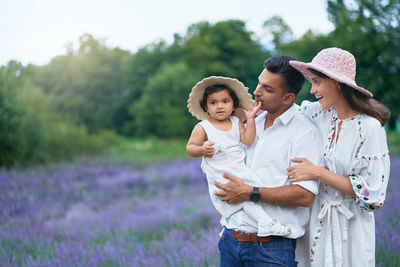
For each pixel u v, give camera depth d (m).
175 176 11.88
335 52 2.19
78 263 4.04
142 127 44.75
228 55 51.97
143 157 21.91
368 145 2.11
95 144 22.22
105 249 4.51
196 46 51.28
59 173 13.64
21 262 4.12
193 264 3.71
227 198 2.26
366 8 21.83
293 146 2.25
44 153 16.03
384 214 4.48
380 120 2.15
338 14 22.72
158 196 9.81
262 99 2.30
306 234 2.41
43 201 8.58
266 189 2.18
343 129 2.22
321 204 2.33
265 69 2.29
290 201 2.15
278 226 2.18
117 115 55.38
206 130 2.40
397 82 21.72
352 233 2.26
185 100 43.34
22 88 17.25
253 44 54.12
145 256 4.29
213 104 2.39
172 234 5.35
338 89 2.19
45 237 5.30
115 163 18.05
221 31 52.28
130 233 5.73
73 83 55.56
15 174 12.21
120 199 9.49
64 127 20.25
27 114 15.55
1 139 14.23
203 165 2.43
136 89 55.06
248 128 2.36
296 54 33.00
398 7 21.36
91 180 11.91
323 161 2.29
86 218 6.81
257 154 2.34
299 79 2.30
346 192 2.14
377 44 21.42
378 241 3.57
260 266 2.22
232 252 2.34
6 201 7.85
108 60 58.22
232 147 2.37
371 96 2.14
